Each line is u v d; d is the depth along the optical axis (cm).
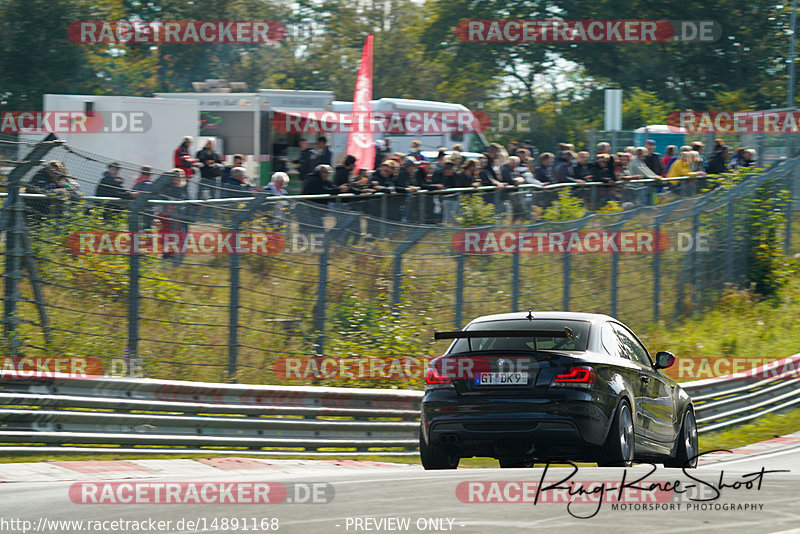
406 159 6462
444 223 6041
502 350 3344
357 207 5575
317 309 5066
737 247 8419
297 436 4128
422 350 5409
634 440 3472
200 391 3922
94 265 4372
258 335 4838
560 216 6738
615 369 3416
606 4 17838
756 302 8350
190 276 4606
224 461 3681
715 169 8844
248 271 4803
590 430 3234
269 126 9538
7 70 16188
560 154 7550
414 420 4712
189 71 19412
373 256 5331
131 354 4388
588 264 6556
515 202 6462
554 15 18400
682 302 7519
